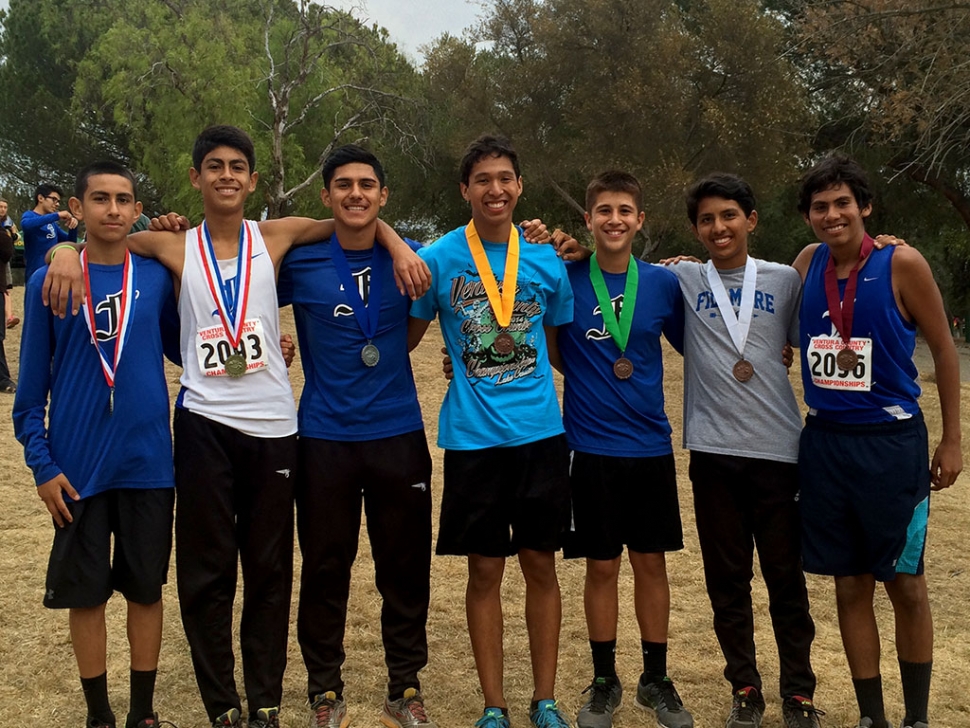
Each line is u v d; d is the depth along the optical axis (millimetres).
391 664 3539
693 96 19594
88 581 3133
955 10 14562
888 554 3295
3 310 9289
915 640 3404
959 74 14273
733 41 19000
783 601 3529
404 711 3475
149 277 3275
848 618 3463
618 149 19734
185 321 3316
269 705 3326
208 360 3252
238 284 3301
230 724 3273
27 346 3160
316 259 3416
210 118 22344
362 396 3373
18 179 33219
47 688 3705
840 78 18422
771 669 4062
